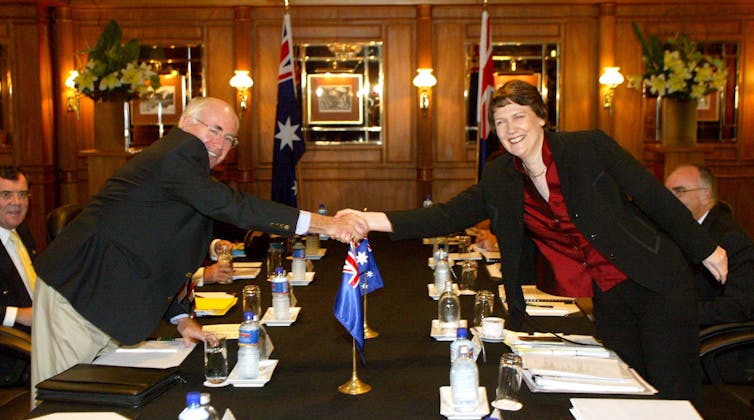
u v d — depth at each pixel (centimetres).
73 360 248
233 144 276
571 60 911
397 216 274
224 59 911
